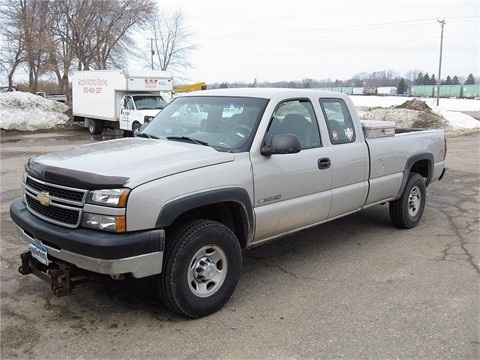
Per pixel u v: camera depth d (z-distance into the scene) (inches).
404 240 240.5
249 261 207.3
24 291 170.7
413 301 167.8
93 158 153.8
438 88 2201.0
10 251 212.8
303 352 133.6
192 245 146.0
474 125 1051.9
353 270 197.3
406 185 251.8
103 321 149.8
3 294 168.1
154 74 827.4
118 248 130.3
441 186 391.9
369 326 149.0
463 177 433.1
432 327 149.1
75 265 138.7
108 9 1593.3
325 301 166.7
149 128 202.4
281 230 182.5
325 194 196.7
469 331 147.0
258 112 177.5
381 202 238.5
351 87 3462.1
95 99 905.5
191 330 144.9
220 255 156.8
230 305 162.6
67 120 1071.0
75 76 986.1
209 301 153.1
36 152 624.1
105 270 132.0
